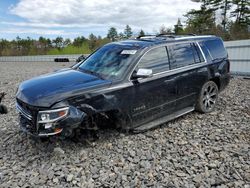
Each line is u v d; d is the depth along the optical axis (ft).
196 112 21.06
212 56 21.09
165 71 17.44
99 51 18.98
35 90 14.30
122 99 15.21
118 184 11.71
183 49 19.12
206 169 12.75
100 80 15.26
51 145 15.15
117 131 16.65
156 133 17.02
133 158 13.87
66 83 14.74
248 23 130.31
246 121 19.11
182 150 14.67
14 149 15.25
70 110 13.48
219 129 17.63
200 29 134.92
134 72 15.93
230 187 11.39
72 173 12.62
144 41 18.33
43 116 13.30
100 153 14.44
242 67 46.34
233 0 133.59
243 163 13.24
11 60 175.63
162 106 17.47
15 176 12.50
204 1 140.15
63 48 292.61
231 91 29.66
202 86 20.07
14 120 20.40
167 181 11.84
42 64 112.57
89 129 14.71
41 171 12.82
